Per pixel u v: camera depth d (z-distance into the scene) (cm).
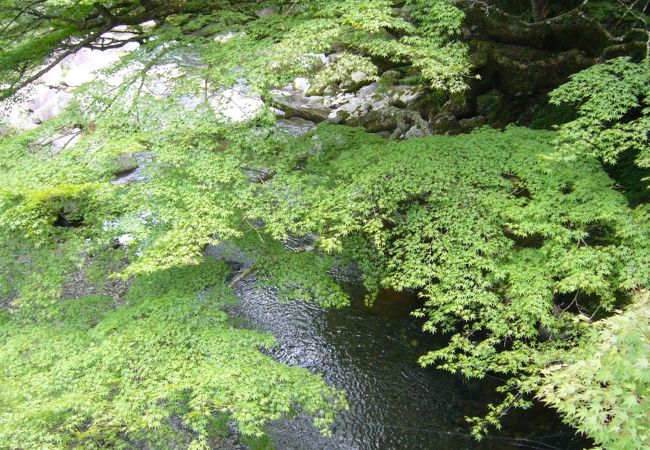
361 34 769
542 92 1141
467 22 1165
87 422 607
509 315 546
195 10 941
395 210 719
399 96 1471
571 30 1026
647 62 589
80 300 707
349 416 730
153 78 792
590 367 332
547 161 618
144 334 580
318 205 662
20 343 596
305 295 700
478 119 1231
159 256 571
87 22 907
